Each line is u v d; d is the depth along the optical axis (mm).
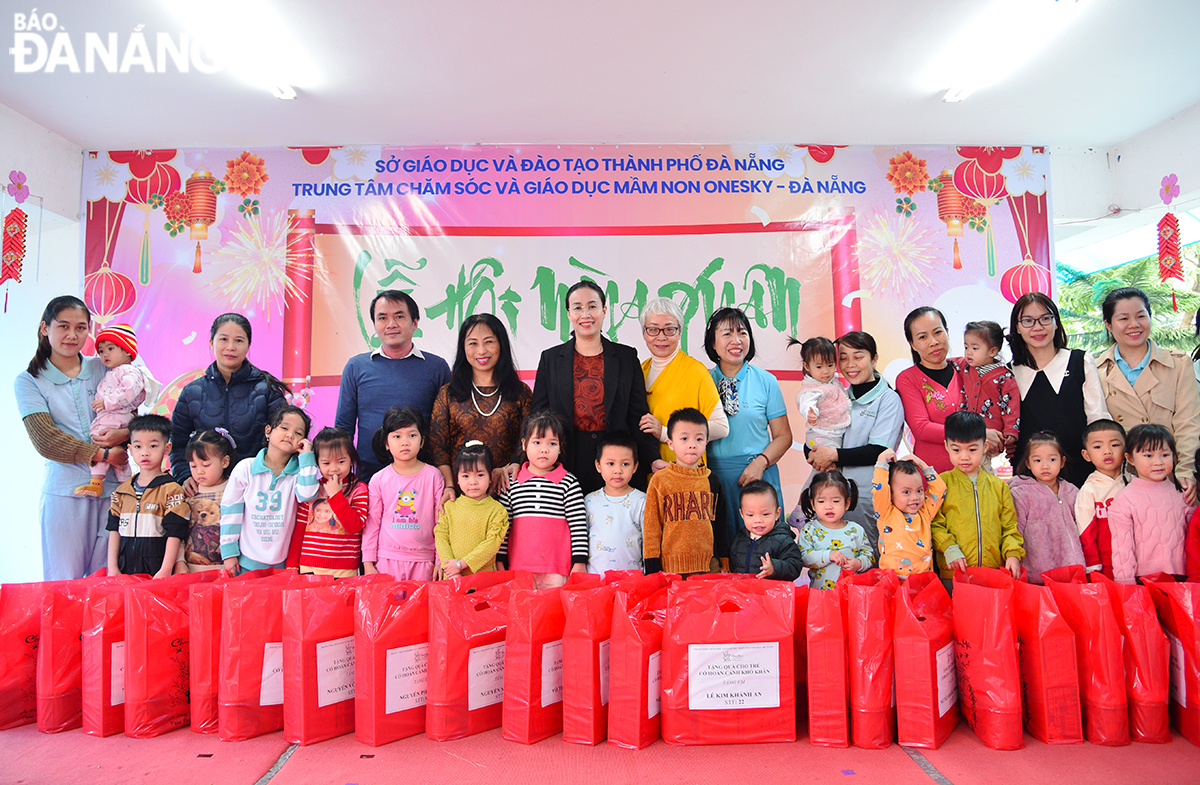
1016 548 2916
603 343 3488
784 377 3604
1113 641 2152
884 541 2965
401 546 2994
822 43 2908
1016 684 2098
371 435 3484
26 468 4035
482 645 2248
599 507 3033
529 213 3674
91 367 3541
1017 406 3506
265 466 3090
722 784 1854
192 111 3340
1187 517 3002
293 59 2947
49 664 2285
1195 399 3352
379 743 2117
